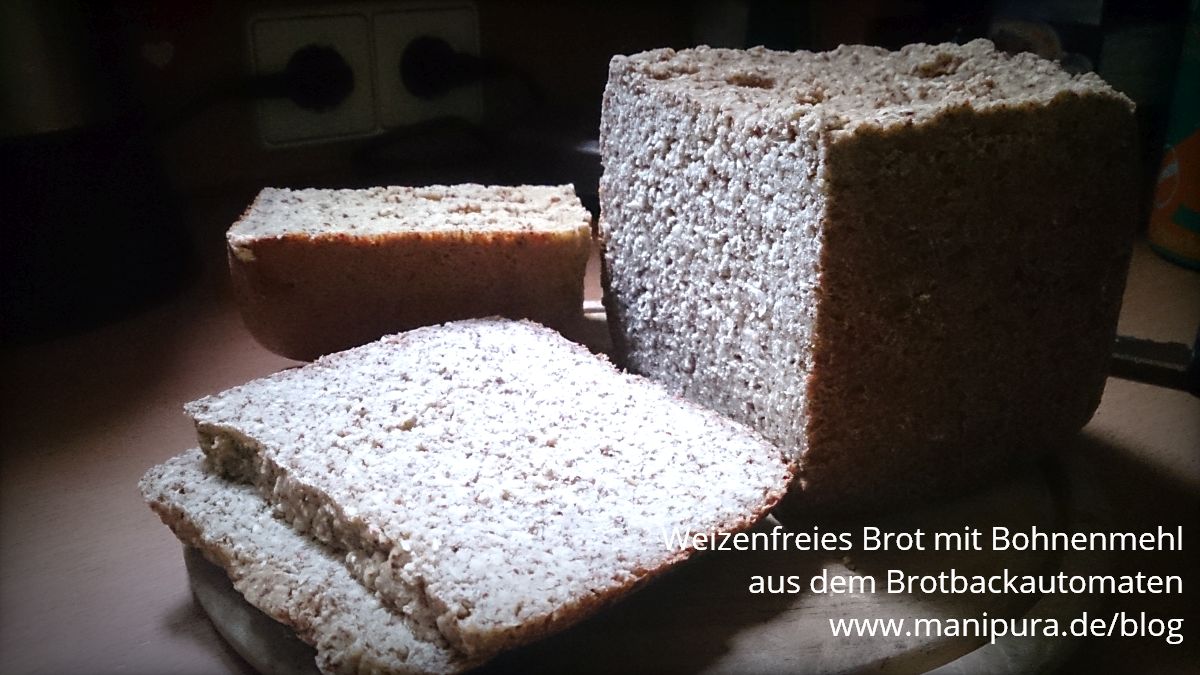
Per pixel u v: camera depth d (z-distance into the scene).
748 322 0.39
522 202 0.52
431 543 0.32
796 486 0.38
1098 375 0.42
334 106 0.69
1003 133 0.35
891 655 0.31
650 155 0.43
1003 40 0.59
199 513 0.36
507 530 0.33
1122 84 0.59
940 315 0.37
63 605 0.35
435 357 0.43
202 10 0.64
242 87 0.66
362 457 0.36
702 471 0.37
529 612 0.29
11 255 0.50
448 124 0.71
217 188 0.68
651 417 0.40
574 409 0.40
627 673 0.31
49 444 0.45
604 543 0.33
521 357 0.43
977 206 0.35
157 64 0.64
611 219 0.47
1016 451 0.41
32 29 0.46
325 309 0.47
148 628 0.34
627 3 0.76
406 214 0.50
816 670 0.31
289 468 0.35
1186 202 0.58
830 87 0.40
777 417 0.39
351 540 0.33
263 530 0.35
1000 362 0.38
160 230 0.56
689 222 0.41
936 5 0.61
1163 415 0.47
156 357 0.52
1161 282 0.58
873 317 0.36
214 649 0.33
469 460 0.36
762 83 0.42
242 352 0.53
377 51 0.69
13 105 0.46
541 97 0.75
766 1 0.68
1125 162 0.37
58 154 0.48
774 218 0.36
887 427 0.38
